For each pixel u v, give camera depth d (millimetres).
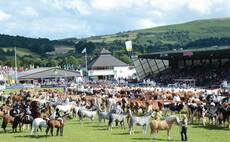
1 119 58250
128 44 142500
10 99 77188
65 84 143375
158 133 44812
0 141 40875
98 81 147375
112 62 186000
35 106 55219
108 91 87625
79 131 47469
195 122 53188
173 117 40531
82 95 80750
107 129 48625
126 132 45906
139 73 144000
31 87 144375
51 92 89312
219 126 49750
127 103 60531
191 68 134000
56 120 43781
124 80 141625
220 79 112562
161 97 67812
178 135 43438
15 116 47156
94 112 54125
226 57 126125
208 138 41344
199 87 102938
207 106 51719
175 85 109312
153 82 120500
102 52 191000
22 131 47781
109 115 48000
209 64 131750
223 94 71000
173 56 128875
